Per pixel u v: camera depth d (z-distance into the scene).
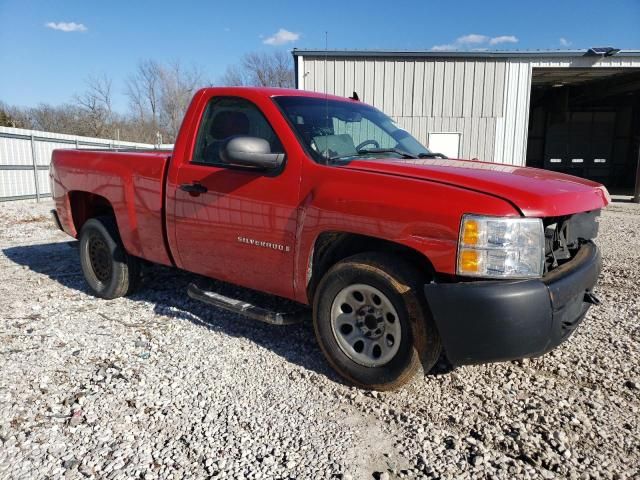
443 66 16.47
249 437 2.65
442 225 2.64
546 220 2.87
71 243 5.56
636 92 23.77
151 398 3.03
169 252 4.23
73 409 2.90
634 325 4.24
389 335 2.98
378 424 2.78
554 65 16.66
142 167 4.29
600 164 27.78
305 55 16.23
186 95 44.72
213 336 3.99
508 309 2.52
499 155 17.06
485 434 2.66
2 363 3.49
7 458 2.45
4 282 5.72
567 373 3.36
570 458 2.47
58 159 5.29
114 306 4.75
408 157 3.73
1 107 37.34
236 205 3.53
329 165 3.20
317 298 3.23
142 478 2.33
